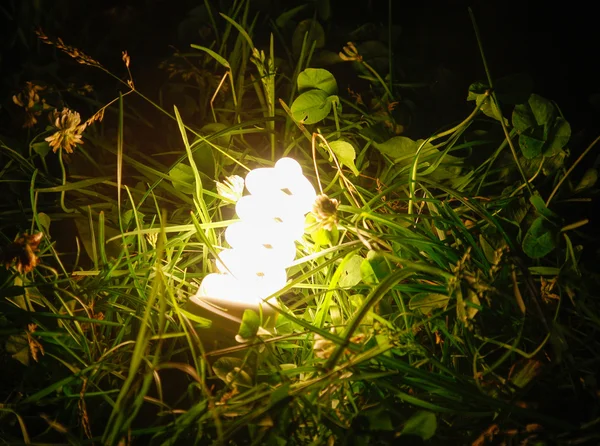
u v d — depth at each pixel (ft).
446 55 1.91
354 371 0.98
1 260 1.03
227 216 1.49
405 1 1.97
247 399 0.94
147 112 1.82
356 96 1.71
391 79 1.71
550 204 1.33
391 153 1.41
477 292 0.96
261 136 1.73
